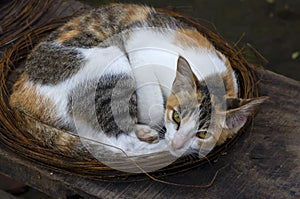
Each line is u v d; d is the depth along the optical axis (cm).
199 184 355
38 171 364
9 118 387
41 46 420
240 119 372
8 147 375
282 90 423
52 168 360
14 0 494
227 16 718
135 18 437
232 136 379
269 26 714
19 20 477
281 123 396
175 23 437
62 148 366
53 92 395
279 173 362
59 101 393
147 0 643
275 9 736
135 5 456
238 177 360
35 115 387
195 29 438
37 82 399
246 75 417
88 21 433
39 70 404
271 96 418
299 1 738
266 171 363
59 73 402
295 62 677
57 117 390
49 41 422
